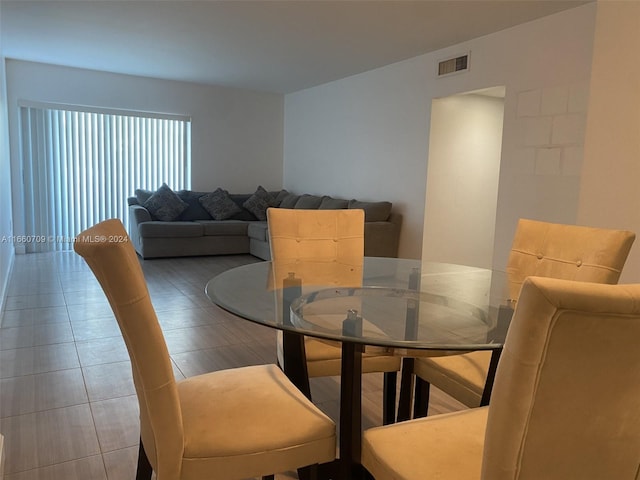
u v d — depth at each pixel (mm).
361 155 6059
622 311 745
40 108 6195
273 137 7965
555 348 780
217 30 4410
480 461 1122
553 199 3799
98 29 4496
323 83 6770
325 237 2605
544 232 2061
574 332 764
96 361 2857
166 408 1153
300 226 2564
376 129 5766
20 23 4352
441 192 5137
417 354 1581
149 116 6910
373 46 4742
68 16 4133
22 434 2064
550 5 3537
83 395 2434
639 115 2539
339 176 6547
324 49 4930
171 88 7023
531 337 778
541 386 817
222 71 6203
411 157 5223
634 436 902
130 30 4496
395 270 2398
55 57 5707
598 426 870
